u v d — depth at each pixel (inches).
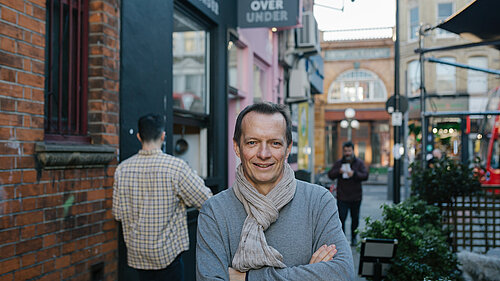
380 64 1373.0
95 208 132.3
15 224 101.7
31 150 107.0
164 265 121.5
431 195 215.9
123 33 148.8
